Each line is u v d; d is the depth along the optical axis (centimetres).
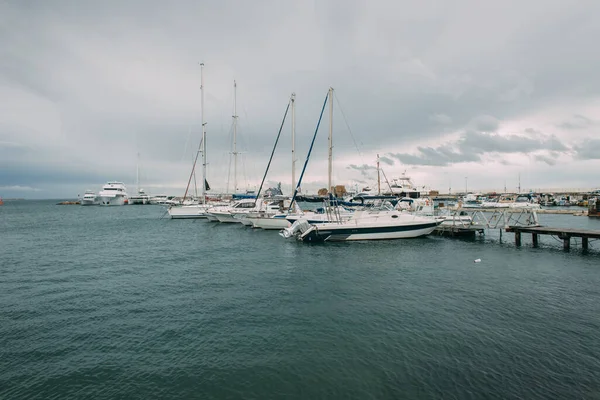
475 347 1005
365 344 1034
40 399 787
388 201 3672
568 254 2486
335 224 3055
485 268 2030
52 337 1104
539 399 762
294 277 1845
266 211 4600
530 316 1242
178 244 3159
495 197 10300
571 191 11825
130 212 10262
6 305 1420
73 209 12812
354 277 1833
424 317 1241
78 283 1766
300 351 996
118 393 809
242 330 1147
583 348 992
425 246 2839
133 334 1123
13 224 5862
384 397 780
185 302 1443
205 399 785
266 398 786
